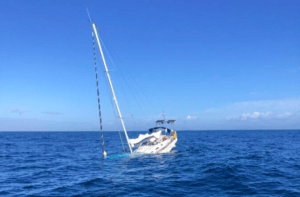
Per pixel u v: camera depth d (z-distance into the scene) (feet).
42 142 227.61
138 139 98.43
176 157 95.76
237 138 262.26
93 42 98.27
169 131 117.19
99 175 64.59
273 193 45.52
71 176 64.23
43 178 62.03
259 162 80.74
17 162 91.56
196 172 65.77
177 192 47.34
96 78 95.71
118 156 97.96
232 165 72.90
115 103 97.91
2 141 239.71
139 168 73.82
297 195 44.27
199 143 177.99
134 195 45.62
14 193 47.83
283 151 117.50
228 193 45.98
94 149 147.64
